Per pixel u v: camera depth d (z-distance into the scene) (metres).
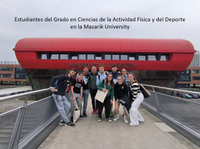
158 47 12.97
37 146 2.51
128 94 3.84
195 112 2.78
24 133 2.34
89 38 14.04
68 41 13.48
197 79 48.47
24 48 13.05
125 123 3.81
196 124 2.74
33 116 2.66
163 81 14.25
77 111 3.96
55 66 13.70
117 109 4.03
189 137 2.81
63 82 3.43
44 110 3.22
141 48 13.08
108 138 2.88
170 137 2.95
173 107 3.65
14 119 2.05
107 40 13.70
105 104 3.91
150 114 4.75
